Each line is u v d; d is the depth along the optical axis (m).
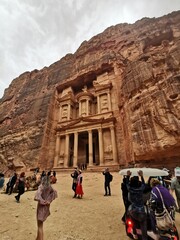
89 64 39.59
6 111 44.28
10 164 30.20
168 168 16.56
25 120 36.75
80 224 5.44
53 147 31.06
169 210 3.58
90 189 12.71
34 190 12.54
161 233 3.56
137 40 36.00
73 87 40.38
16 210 7.02
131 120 20.64
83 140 33.25
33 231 4.87
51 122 33.75
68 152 28.91
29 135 32.78
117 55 36.22
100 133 27.06
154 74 20.95
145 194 4.18
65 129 31.27
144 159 18.23
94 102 35.28
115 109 29.02
